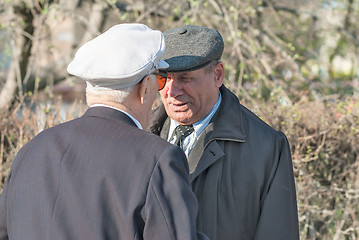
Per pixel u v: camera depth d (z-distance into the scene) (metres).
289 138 6.24
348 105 6.45
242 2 10.88
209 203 3.59
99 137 2.89
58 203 2.78
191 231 2.68
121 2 12.41
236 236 3.64
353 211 6.41
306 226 6.37
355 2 14.07
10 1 10.95
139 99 3.02
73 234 2.71
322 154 6.44
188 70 3.52
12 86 12.02
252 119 3.84
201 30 3.74
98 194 2.74
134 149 2.83
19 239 2.84
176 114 3.72
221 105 3.83
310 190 6.32
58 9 10.98
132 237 2.67
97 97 3.00
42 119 6.80
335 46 15.41
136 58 2.89
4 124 6.84
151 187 2.73
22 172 2.97
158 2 11.49
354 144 6.33
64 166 2.85
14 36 11.57
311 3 14.12
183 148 3.87
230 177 3.63
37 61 10.98
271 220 3.57
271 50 11.92
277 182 3.62
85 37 12.79
